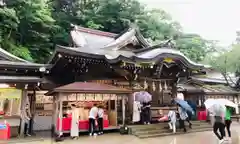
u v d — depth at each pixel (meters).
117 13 25.28
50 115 13.16
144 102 11.16
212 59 25.95
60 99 8.99
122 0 25.02
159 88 13.22
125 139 8.70
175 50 13.25
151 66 11.57
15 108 9.86
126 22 24.84
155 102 12.85
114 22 24.78
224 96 17.28
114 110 11.31
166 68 13.23
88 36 17.19
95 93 9.71
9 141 8.38
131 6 25.70
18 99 9.98
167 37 29.38
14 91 9.89
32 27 20.23
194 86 16.47
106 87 10.21
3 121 9.39
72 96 9.31
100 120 9.96
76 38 15.98
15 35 19.16
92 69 13.01
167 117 11.29
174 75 13.70
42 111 13.00
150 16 28.59
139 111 10.98
